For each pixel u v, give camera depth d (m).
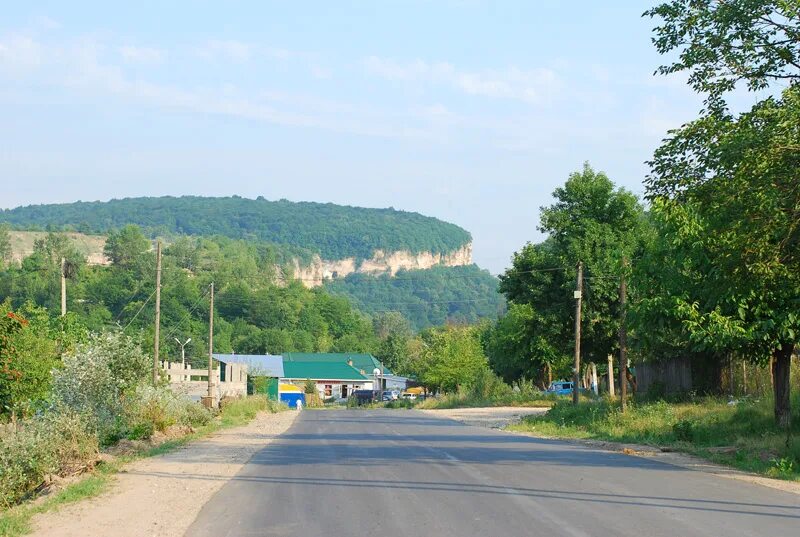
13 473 14.00
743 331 19.58
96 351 23.59
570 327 46.69
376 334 177.12
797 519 10.38
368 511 11.42
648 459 18.64
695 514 10.74
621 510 11.08
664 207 18.72
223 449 22.95
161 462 19.16
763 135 16.27
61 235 131.00
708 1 18.11
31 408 23.05
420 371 98.75
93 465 16.95
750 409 24.84
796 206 16.58
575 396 39.19
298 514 11.38
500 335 71.50
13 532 10.45
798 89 16.38
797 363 30.45
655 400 33.78
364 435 29.20
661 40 18.56
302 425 38.03
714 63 18.30
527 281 47.50
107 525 11.07
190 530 10.51
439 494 12.84
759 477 15.04
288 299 135.62
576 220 46.38
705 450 20.02
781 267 17.45
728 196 16.94
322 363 106.62
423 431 31.83
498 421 40.69
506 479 14.62
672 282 22.50
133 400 25.09
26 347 25.80
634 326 24.53
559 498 12.22
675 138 18.12
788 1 16.78
